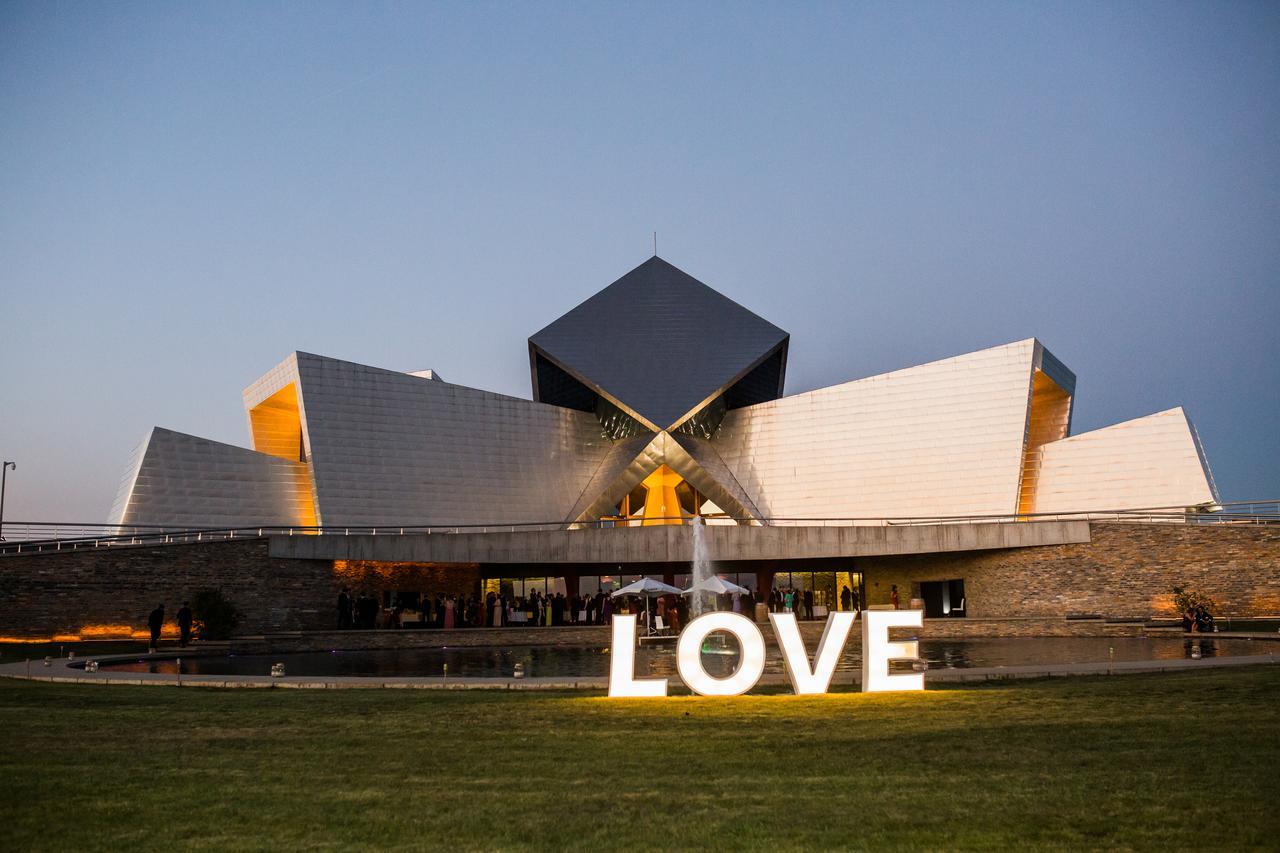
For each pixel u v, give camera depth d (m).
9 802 9.23
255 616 39.19
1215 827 7.84
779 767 10.37
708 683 15.70
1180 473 46.34
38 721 14.45
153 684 20.09
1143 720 12.76
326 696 17.55
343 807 8.96
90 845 7.82
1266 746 10.84
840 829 8.00
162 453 46.69
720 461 55.88
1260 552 37.78
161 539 44.31
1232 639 31.59
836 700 15.49
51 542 39.44
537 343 58.41
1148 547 39.41
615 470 54.84
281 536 40.03
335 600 40.91
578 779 9.98
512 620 42.91
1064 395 56.06
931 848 7.46
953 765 10.27
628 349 57.75
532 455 54.56
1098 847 7.41
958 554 44.00
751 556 43.25
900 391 52.38
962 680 18.52
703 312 59.41
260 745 12.21
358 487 49.34
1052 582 40.94
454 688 18.66
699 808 8.73
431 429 52.09
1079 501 48.25
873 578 46.84
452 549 41.94
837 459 53.00
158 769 10.73
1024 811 8.42
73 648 33.03
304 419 49.25
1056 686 17.02
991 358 50.59
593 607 42.84
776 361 61.94
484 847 7.70
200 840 7.95
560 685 18.53
